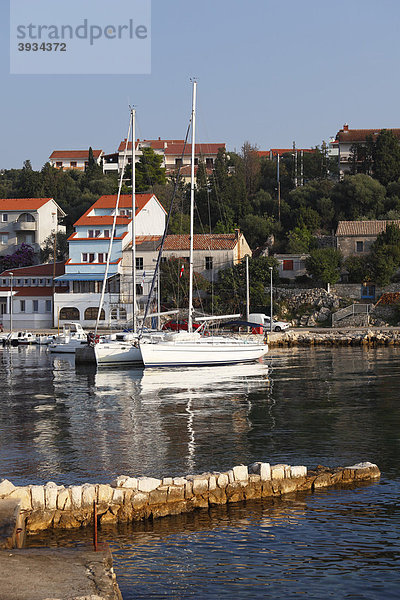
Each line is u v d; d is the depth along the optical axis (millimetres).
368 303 90375
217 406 36750
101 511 18328
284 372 52062
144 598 14383
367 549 16766
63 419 33375
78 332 77562
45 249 116375
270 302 89750
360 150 134000
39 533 17656
